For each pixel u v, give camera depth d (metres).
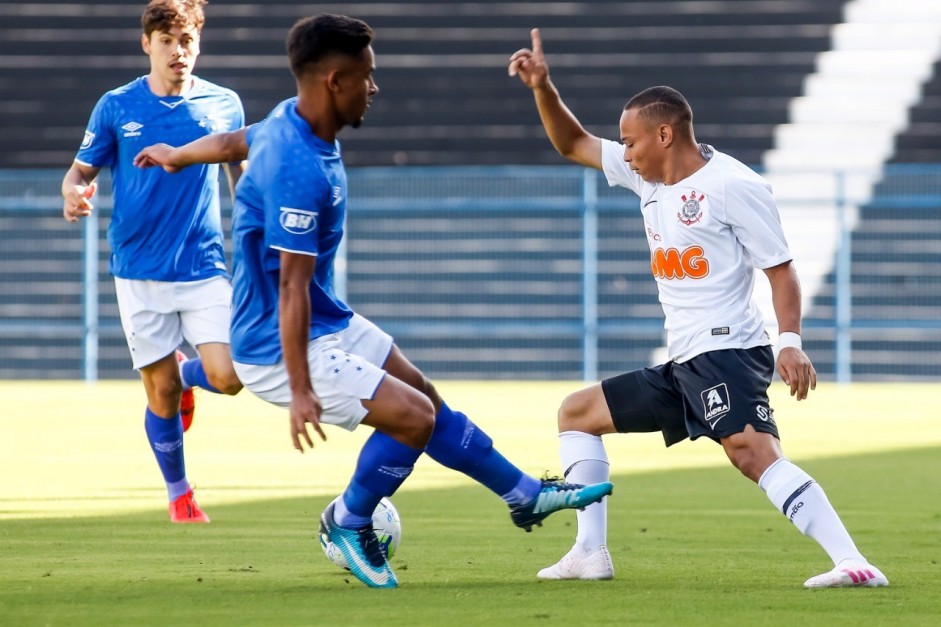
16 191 72.69
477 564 17.31
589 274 71.88
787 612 13.43
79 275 73.25
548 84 17.64
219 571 16.48
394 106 82.38
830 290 72.88
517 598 14.41
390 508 16.95
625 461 33.56
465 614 13.36
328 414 15.00
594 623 12.80
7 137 81.75
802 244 73.31
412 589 15.09
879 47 83.19
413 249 73.00
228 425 45.06
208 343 22.02
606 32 84.38
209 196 22.64
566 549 18.80
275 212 14.27
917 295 71.25
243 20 84.69
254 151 14.71
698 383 15.91
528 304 72.75
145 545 19.02
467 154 80.88
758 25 83.94
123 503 24.44
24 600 14.19
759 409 15.75
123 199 22.33
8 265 73.25
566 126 17.84
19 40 84.50
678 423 16.44
